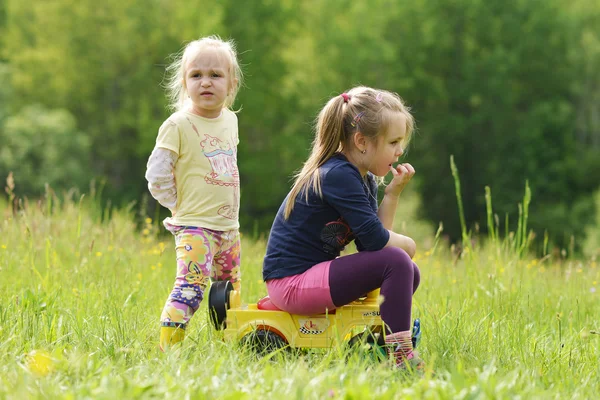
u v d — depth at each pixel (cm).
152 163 555
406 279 495
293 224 525
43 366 428
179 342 508
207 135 565
